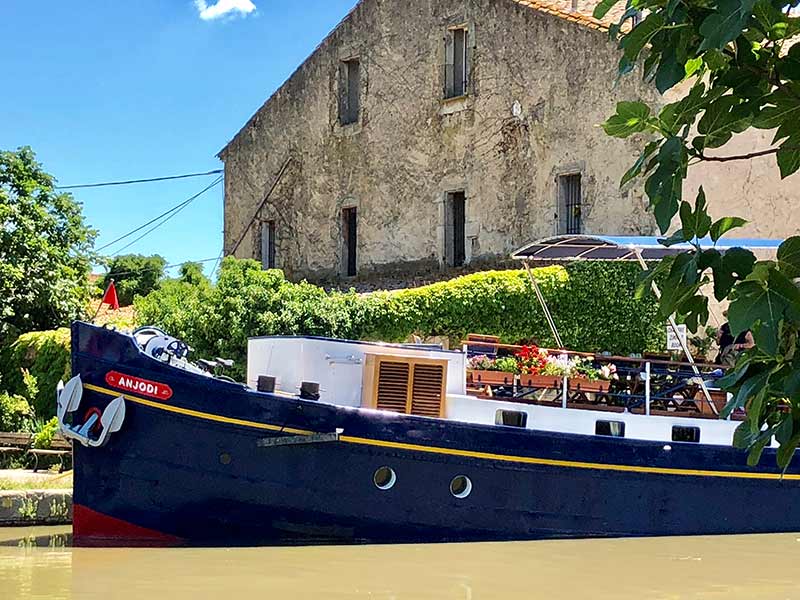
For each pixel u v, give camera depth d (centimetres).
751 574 928
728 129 277
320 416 1041
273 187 2616
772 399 296
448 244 2197
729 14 232
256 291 1744
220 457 1029
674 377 1280
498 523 1095
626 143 1839
